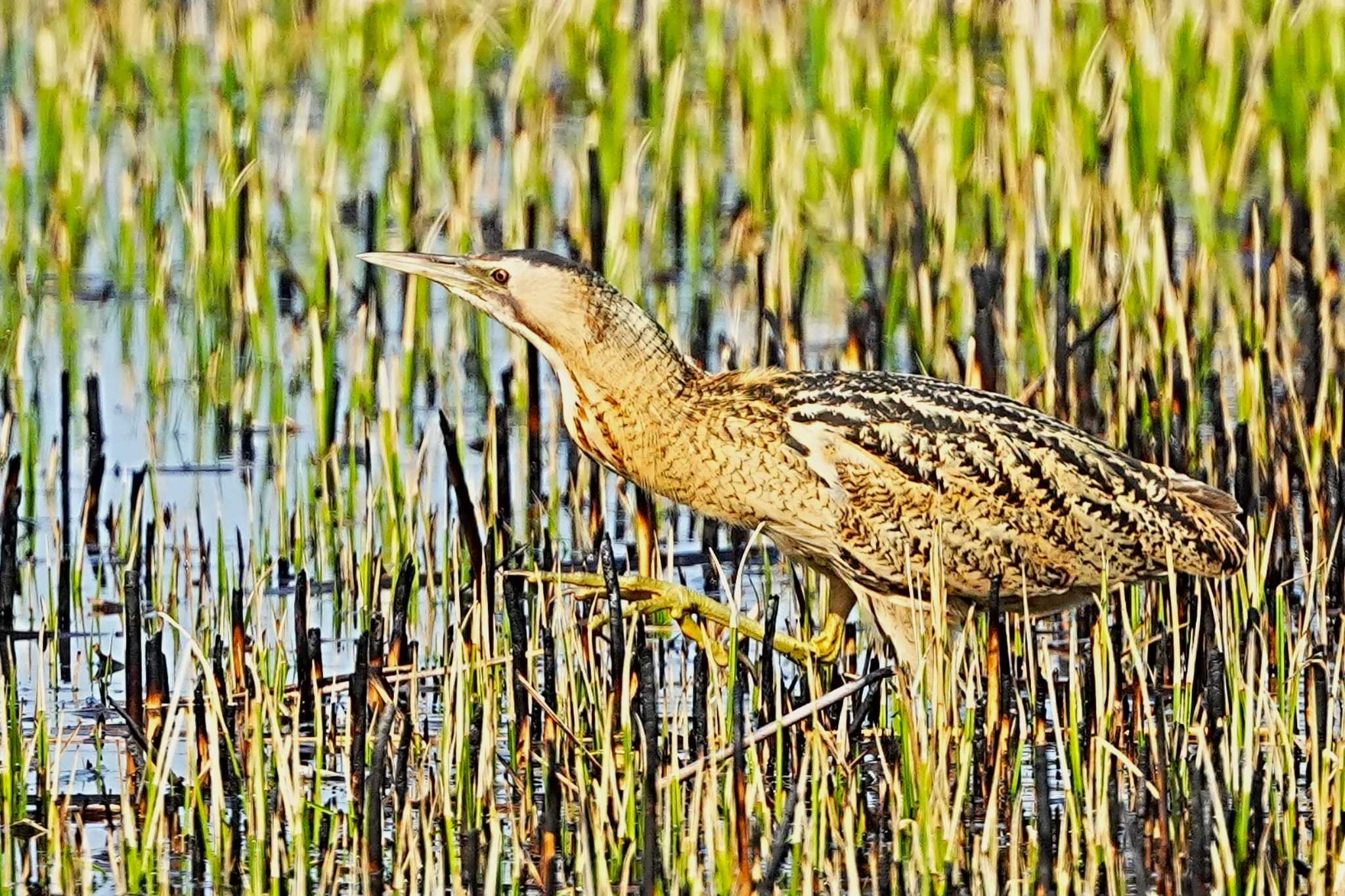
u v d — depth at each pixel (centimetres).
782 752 931
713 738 925
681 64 1919
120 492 1369
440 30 2381
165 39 2377
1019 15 1852
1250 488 1201
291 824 866
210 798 945
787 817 847
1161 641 1099
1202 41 2084
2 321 1667
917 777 924
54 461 1289
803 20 2288
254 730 898
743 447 1047
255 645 998
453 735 945
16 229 1778
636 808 920
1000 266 1540
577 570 1234
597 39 2233
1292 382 1302
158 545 1225
